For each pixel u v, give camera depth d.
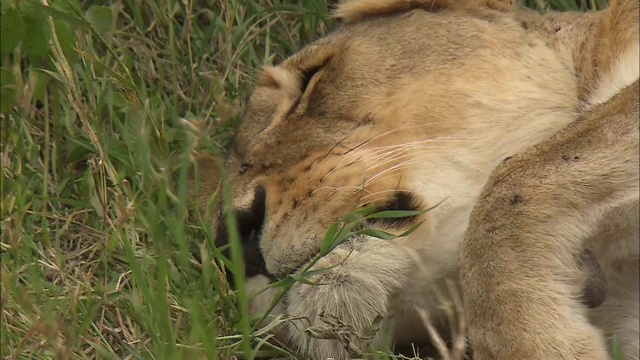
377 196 5.93
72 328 5.59
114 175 6.84
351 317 5.71
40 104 8.48
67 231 7.32
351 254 5.68
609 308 5.88
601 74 6.61
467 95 6.40
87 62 7.76
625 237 5.65
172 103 8.35
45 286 6.45
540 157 5.71
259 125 6.80
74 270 6.95
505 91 6.49
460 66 6.53
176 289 6.32
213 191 7.00
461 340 5.54
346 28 6.99
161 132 7.34
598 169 5.57
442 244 5.95
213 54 8.81
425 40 6.63
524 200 5.56
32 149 7.75
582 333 5.23
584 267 5.52
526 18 6.89
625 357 5.86
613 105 5.74
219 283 6.21
